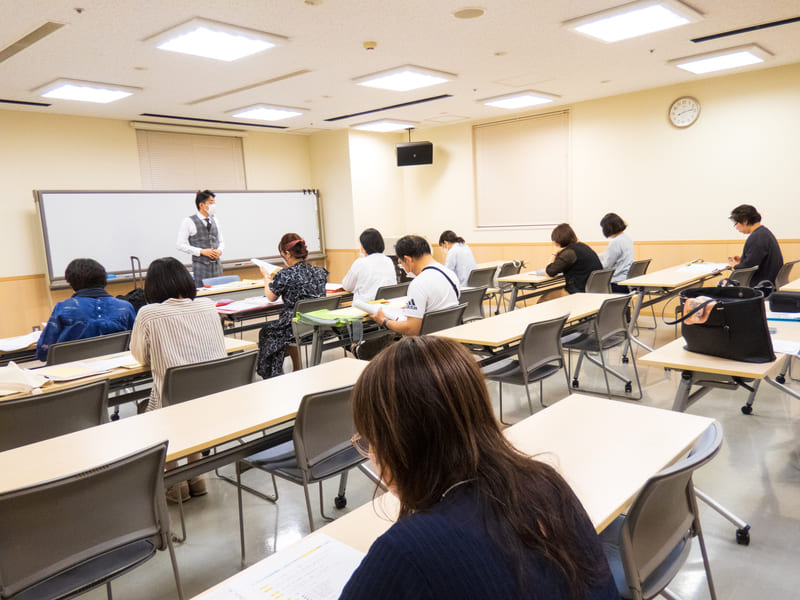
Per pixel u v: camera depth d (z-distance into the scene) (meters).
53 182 6.48
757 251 4.63
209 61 4.61
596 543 0.73
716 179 6.49
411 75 5.34
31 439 2.20
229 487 2.91
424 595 0.59
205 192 6.45
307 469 2.02
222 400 2.14
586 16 3.97
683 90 6.56
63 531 1.44
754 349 2.23
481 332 3.15
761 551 2.13
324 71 5.10
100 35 3.89
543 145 7.80
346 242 8.79
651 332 5.93
